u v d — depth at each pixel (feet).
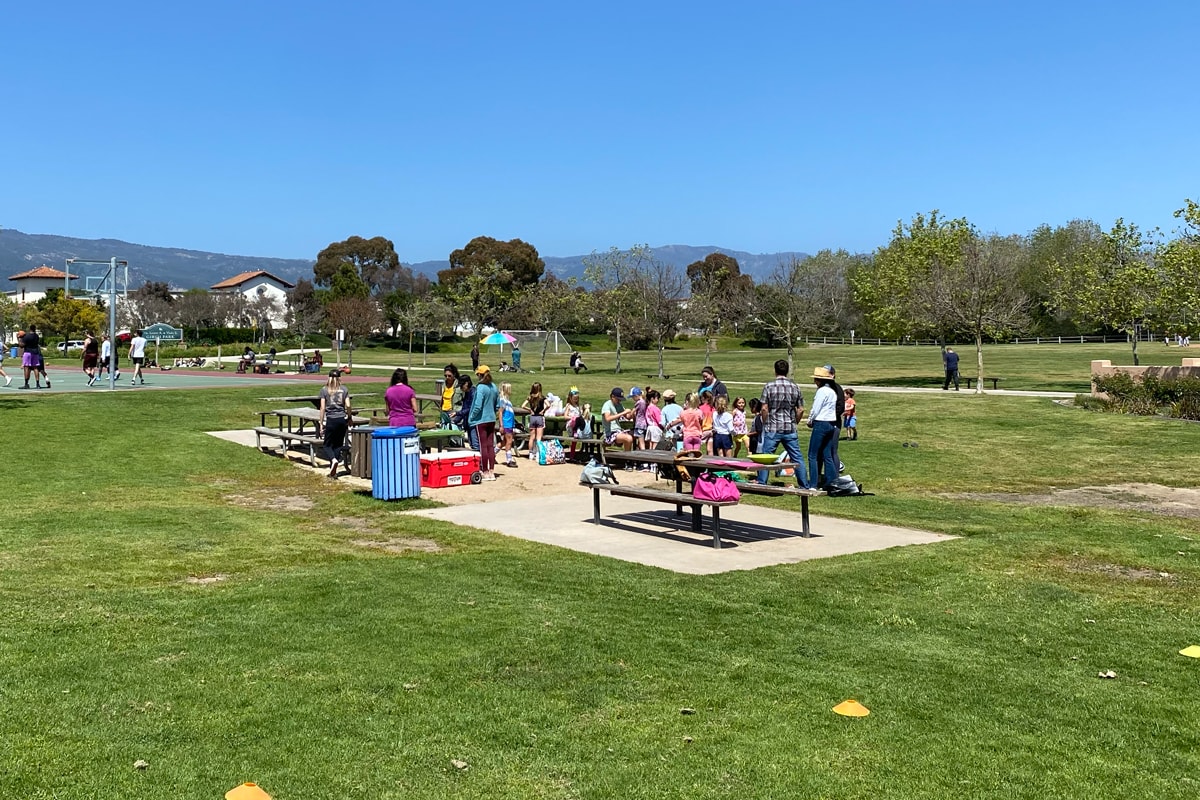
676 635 23.53
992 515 43.06
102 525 38.55
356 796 14.98
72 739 16.72
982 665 21.68
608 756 16.56
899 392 116.67
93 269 111.55
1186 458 64.03
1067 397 104.83
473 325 331.16
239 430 74.74
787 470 57.93
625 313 181.06
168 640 22.41
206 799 14.71
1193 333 101.40
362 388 112.06
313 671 20.47
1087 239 280.51
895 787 15.53
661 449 57.41
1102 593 28.45
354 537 37.78
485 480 54.19
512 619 24.68
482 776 15.74
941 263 130.21
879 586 28.99
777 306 174.40
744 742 17.20
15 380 113.80
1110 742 17.48
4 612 24.49
